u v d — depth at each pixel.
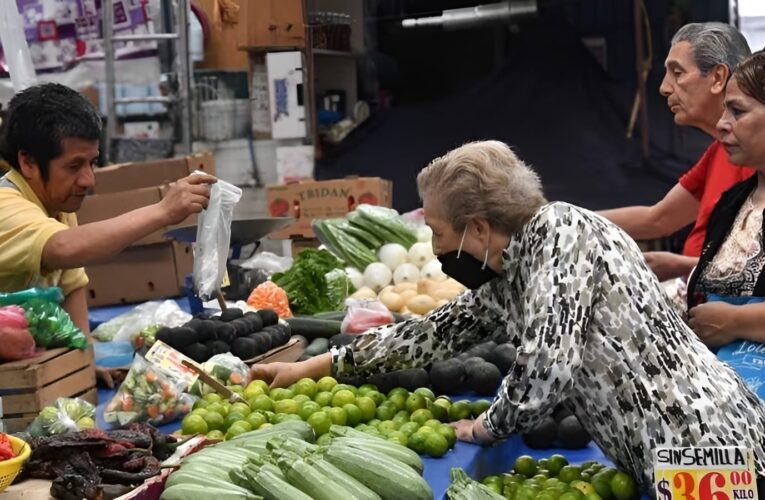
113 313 6.27
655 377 2.67
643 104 8.39
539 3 8.62
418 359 3.51
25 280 3.77
